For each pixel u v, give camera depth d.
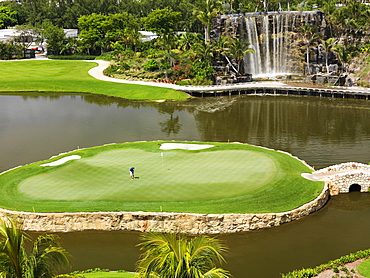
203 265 24.73
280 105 114.25
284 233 46.47
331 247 43.75
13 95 136.62
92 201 50.16
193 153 66.75
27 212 47.97
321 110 107.25
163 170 59.09
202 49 145.50
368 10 150.88
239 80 141.12
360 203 53.53
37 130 93.44
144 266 24.80
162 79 147.38
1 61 192.00
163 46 157.00
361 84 128.75
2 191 53.88
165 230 46.91
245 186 53.38
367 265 37.59
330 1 191.12
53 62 190.12
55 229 47.69
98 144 82.06
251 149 68.38
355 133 86.25
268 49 153.62
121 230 47.53
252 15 152.75
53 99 129.25
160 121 100.12
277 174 56.97
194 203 49.00
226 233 46.59
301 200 50.75
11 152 78.19
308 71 145.12
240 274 39.28
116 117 105.00
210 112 108.44
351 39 144.75
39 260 24.84
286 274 39.09
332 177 55.84
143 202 49.47
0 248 23.09
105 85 144.12
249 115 104.00
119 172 58.69
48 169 61.00
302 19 147.62
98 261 42.31
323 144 79.06
